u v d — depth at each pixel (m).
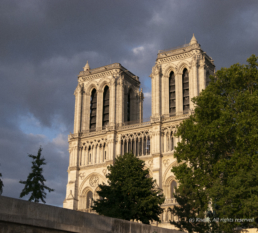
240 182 63.19
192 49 134.12
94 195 135.12
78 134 143.00
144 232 53.16
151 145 130.25
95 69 149.62
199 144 72.25
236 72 74.94
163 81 136.25
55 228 42.81
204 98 73.00
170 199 122.06
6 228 39.28
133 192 81.62
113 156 134.38
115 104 140.75
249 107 70.44
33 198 82.50
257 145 66.94
